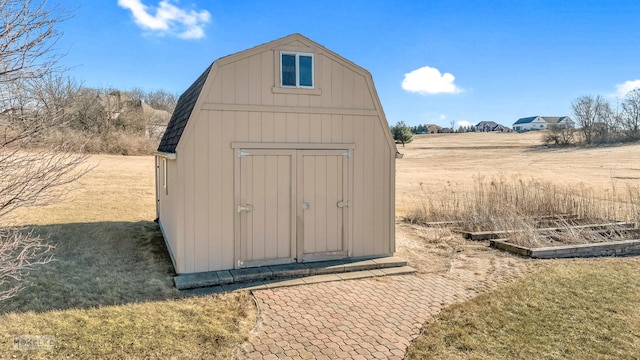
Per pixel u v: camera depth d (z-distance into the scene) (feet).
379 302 16.38
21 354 11.34
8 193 11.67
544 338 13.17
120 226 28.58
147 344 12.23
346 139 21.57
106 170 59.31
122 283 17.62
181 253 18.62
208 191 18.98
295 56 20.31
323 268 20.01
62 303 15.07
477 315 15.01
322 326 14.06
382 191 22.53
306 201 20.88
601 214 34.01
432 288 18.20
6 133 12.00
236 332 13.33
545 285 18.34
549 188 39.37
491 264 22.26
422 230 31.12
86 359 11.27
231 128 19.26
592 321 14.47
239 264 19.66
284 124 20.26
